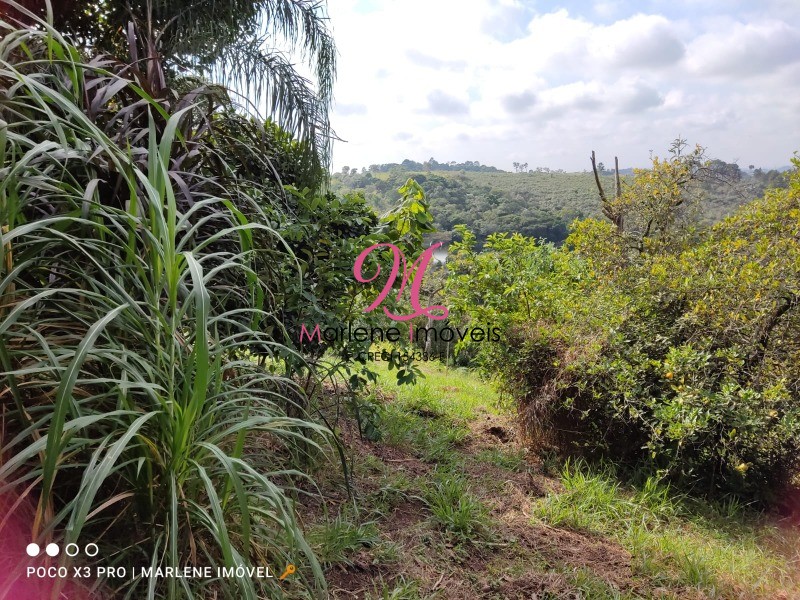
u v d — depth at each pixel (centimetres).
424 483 283
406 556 217
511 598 203
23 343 141
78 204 146
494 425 429
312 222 290
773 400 303
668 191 531
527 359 386
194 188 201
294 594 172
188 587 131
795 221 362
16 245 135
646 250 500
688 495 327
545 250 525
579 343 364
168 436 134
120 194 176
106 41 379
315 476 258
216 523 126
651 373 348
